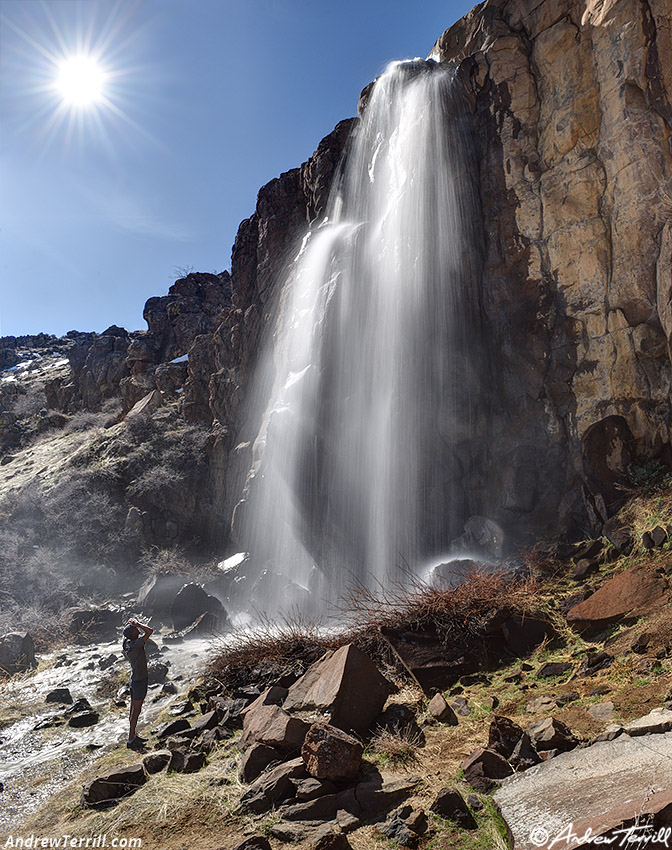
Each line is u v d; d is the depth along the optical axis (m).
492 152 10.05
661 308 7.76
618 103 8.19
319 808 3.53
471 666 5.50
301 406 11.32
